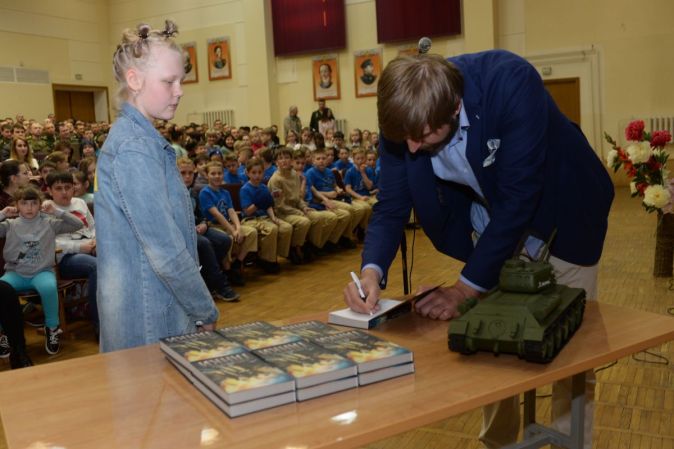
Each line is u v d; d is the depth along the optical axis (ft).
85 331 12.98
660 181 14.02
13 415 3.35
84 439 3.05
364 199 22.20
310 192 20.53
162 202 4.86
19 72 40.24
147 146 4.94
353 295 4.84
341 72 38.06
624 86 31.50
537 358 3.75
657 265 14.79
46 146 27.40
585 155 5.23
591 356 3.89
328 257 19.81
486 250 4.65
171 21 5.19
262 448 2.88
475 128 4.51
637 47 30.99
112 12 45.57
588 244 5.38
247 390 3.22
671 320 4.55
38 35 41.32
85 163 16.94
